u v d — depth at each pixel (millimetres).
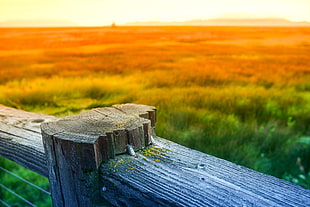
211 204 616
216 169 769
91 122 918
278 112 5277
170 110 4727
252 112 5105
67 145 785
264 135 3855
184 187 681
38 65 9055
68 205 902
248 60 9469
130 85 7102
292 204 611
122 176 754
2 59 9312
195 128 3854
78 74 8273
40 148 1042
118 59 10406
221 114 4672
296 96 6121
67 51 11461
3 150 1215
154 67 9086
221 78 7676
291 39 13047
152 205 694
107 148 821
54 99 6348
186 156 845
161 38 15086
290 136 3967
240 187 679
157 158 838
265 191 660
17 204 2609
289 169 3188
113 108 1096
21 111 1563
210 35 15750
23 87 6996
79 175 804
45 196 2766
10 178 3061
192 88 6652
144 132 904
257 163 3221
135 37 14695
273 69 8180
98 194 828
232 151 3293
